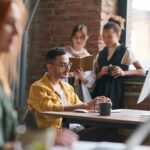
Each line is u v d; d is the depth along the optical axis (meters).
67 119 3.04
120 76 4.36
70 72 4.13
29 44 5.27
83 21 4.96
